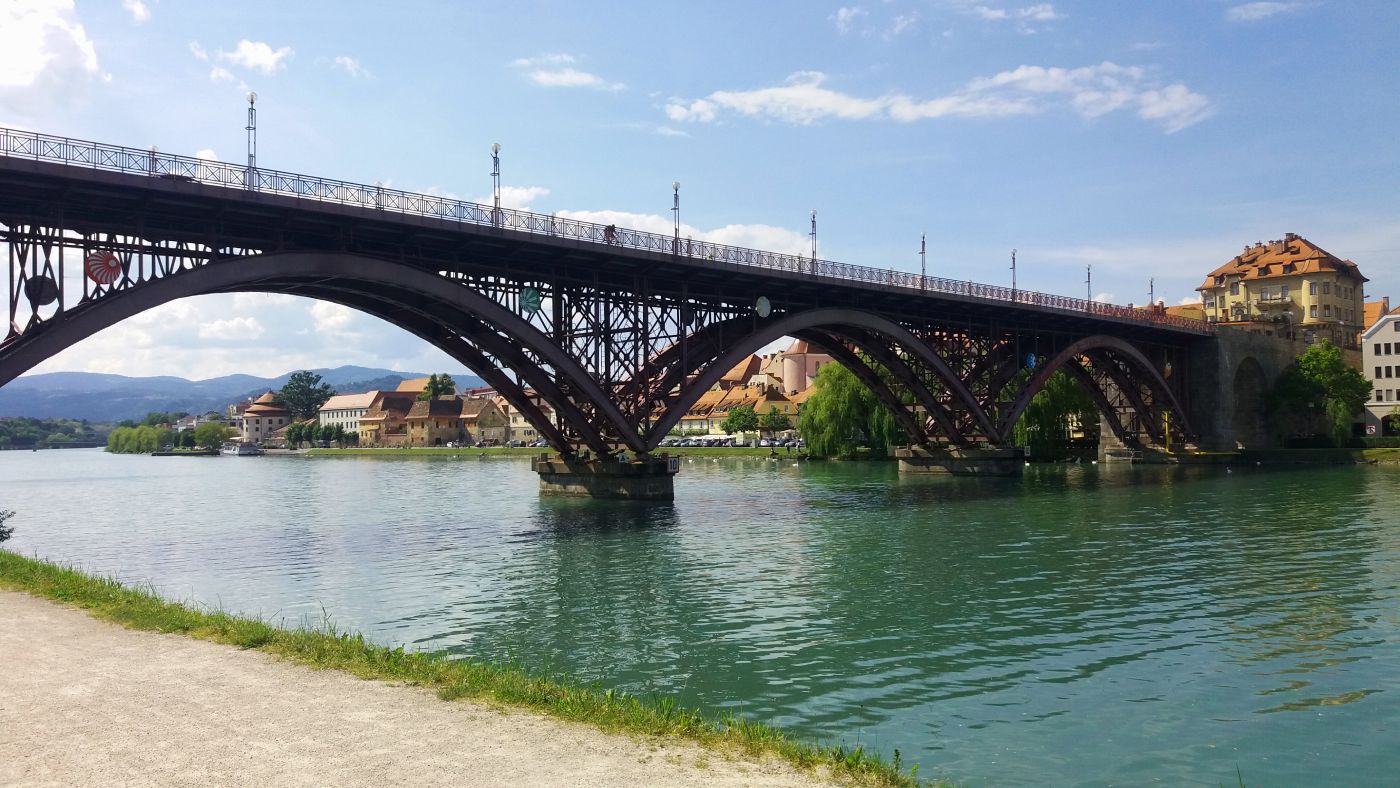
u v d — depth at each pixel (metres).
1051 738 14.40
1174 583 27.42
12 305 29.00
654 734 10.07
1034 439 90.06
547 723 10.34
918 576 29.12
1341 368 93.12
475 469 112.38
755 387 172.75
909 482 67.94
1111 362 84.38
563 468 55.91
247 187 32.06
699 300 52.25
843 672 18.30
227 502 65.75
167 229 33.16
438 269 40.47
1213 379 90.69
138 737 9.57
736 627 22.33
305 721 10.18
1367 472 73.12
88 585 18.28
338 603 25.52
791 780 8.78
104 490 85.31
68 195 29.66
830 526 42.25
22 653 13.14
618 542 37.50
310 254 34.25
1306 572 28.81
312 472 117.25
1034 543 36.16
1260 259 139.00
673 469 52.19
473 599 25.98
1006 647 20.22
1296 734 14.53
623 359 47.66
